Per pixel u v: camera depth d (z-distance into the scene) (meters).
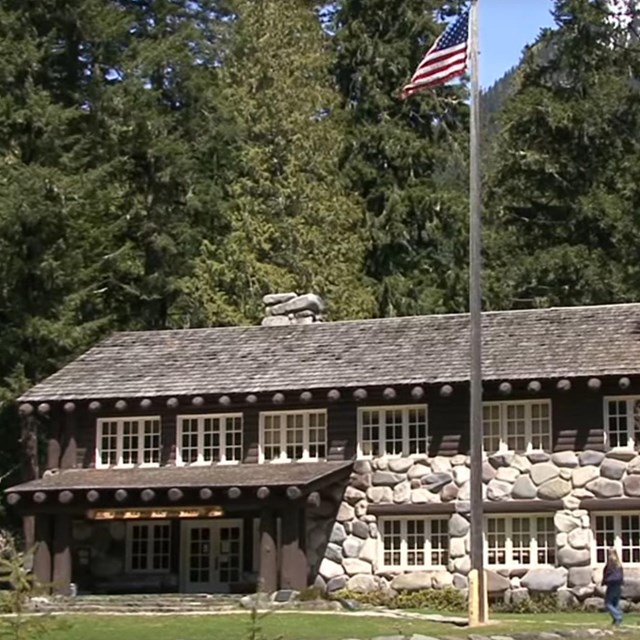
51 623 24.58
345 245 72.12
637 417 46.34
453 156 79.75
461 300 76.44
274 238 70.25
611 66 76.56
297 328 53.66
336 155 74.75
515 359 48.53
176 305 67.56
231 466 50.00
